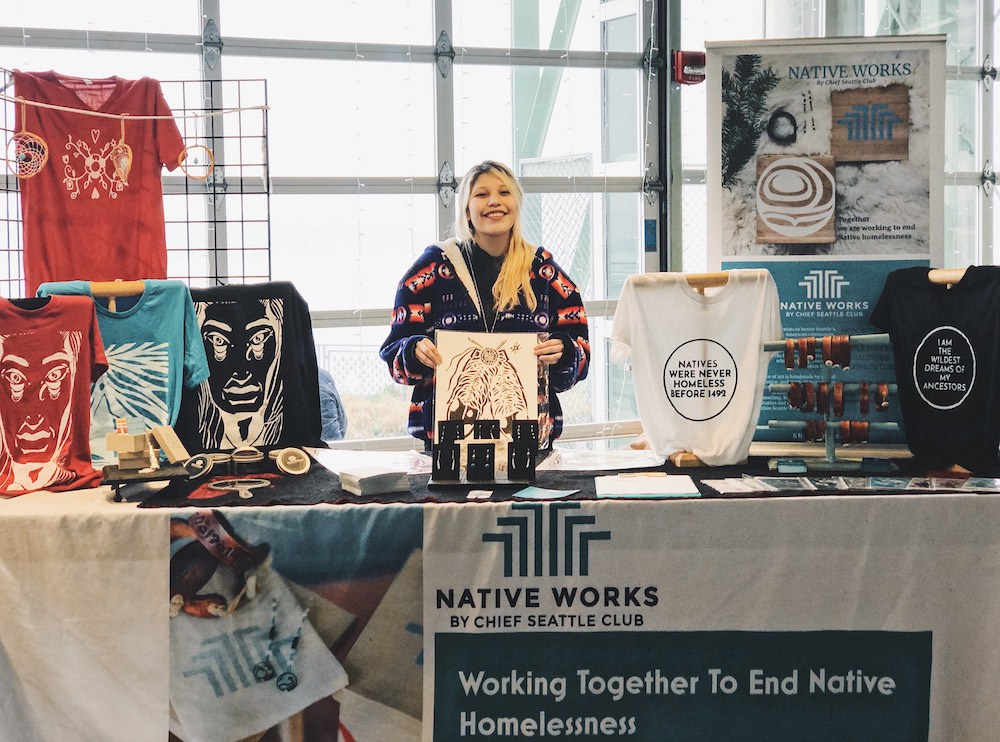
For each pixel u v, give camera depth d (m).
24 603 2.22
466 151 5.02
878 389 2.62
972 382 2.62
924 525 2.25
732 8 5.29
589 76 5.20
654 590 2.26
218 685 2.25
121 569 2.22
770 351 2.66
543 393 2.64
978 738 2.29
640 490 2.31
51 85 3.56
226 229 4.64
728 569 2.26
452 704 2.27
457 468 2.43
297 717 2.27
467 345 2.58
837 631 2.27
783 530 2.25
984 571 2.26
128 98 3.63
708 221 2.91
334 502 2.27
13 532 2.21
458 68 4.96
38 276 3.58
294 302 2.89
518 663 2.27
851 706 2.29
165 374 2.70
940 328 2.67
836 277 2.90
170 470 2.37
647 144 5.32
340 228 4.82
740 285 2.69
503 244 2.82
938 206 2.87
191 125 4.56
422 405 2.85
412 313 2.76
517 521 2.24
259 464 2.67
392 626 2.26
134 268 3.69
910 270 2.74
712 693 2.29
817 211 2.89
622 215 5.36
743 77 2.88
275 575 2.24
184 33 4.54
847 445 2.75
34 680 2.23
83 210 3.62
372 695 2.28
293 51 4.68
